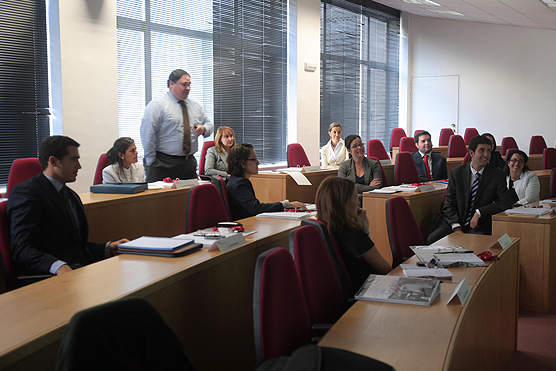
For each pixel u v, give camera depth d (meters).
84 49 4.75
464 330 1.54
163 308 1.67
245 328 2.23
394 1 8.90
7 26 4.44
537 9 6.86
